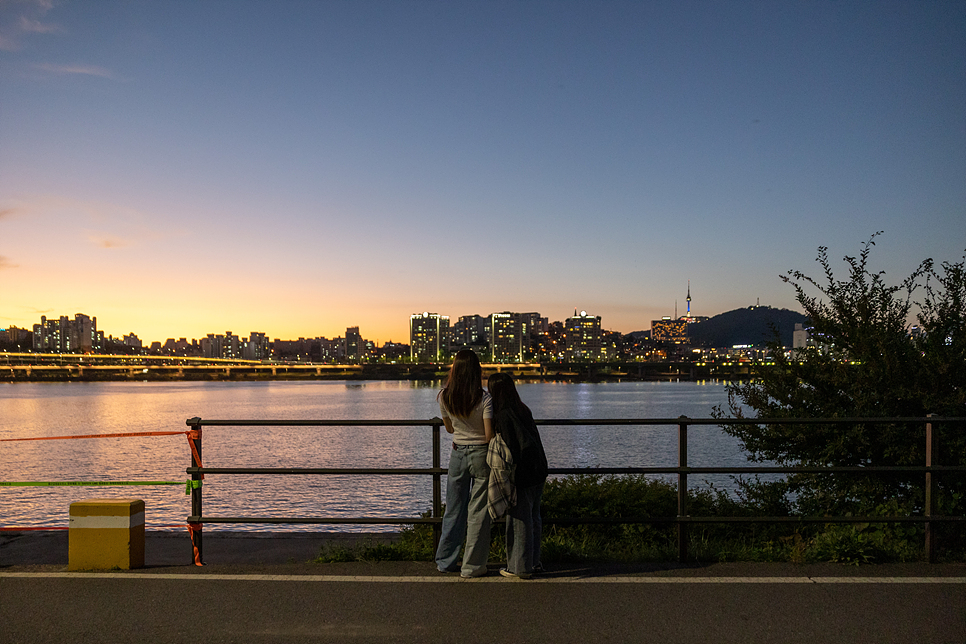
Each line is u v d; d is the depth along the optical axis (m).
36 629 4.76
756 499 9.66
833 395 8.98
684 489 6.45
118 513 6.16
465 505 6.04
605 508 8.87
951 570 6.03
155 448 66.19
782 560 6.59
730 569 6.09
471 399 5.82
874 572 5.96
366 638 4.57
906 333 8.90
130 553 6.14
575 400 152.75
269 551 8.15
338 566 6.22
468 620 4.87
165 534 9.11
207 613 5.04
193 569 6.14
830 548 6.45
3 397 186.00
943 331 8.56
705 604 5.18
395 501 31.19
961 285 8.63
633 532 8.60
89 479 43.34
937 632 4.64
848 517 6.42
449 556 6.00
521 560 5.76
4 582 5.78
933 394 8.11
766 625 4.76
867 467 6.41
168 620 4.91
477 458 5.84
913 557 6.48
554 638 4.55
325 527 20.02
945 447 7.93
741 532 8.96
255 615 4.99
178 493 33.81
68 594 5.46
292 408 130.00
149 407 137.00
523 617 4.93
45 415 114.25
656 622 4.82
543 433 79.62
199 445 6.54
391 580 5.78
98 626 4.81
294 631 4.70
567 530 8.73
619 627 4.73
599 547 7.99
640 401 147.00
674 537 8.60
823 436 8.75
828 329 9.13
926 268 8.89
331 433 84.44
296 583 5.71
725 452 55.25
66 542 8.32
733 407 9.73
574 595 5.39
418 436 78.88
